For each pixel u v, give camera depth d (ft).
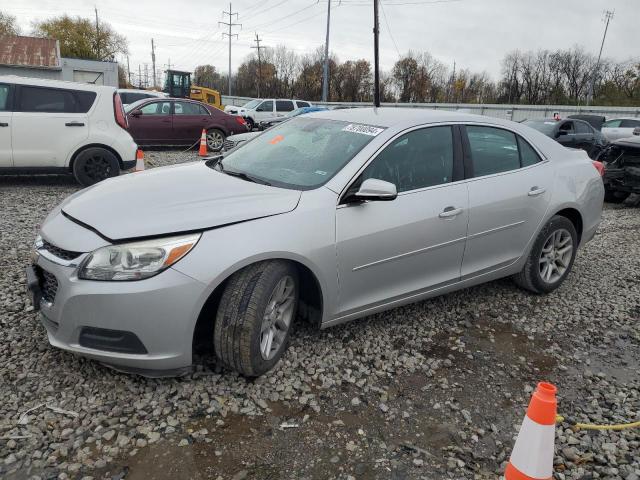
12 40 102.58
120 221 9.37
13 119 25.86
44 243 9.94
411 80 218.79
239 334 9.48
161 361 9.21
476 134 13.61
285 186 11.14
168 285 8.93
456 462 8.55
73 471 7.74
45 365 10.15
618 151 32.50
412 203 11.83
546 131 49.90
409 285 12.26
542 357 12.19
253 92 245.86
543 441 6.65
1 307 12.37
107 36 235.40
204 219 9.46
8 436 8.30
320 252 10.37
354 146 11.82
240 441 8.60
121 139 28.37
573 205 15.19
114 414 8.97
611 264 19.35
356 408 9.70
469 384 10.82
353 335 12.39
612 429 9.62
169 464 8.00
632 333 13.71
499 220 13.51
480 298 15.19
